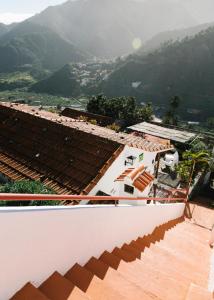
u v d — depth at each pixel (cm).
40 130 1894
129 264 570
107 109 4991
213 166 2816
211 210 2188
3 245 322
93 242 530
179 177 2667
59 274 415
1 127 2031
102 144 1614
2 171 1521
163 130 3916
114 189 1479
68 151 1628
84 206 482
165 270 605
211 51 17388
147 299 424
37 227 368
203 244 1005
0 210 315
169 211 1277
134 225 753
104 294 406
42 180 1429
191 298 483
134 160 1611
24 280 363
